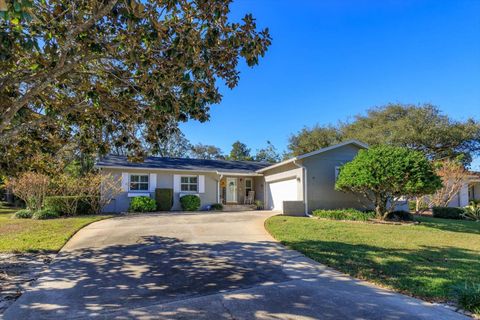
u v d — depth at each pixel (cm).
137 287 470
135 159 762
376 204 1327
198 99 503
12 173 750
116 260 625
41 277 519
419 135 2469
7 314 373
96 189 1502
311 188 1523
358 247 733
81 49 464
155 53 474
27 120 594
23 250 706
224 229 976
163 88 481
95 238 841
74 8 433
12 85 566
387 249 717
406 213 1390
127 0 371
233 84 572
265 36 491
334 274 535
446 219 1477
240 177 2125
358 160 1291
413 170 1140
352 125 3011
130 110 602
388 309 383
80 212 1452
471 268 564
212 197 1934
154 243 779
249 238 840
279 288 462
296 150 3284
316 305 395
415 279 496
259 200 2036
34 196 1403
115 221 1162
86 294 441
